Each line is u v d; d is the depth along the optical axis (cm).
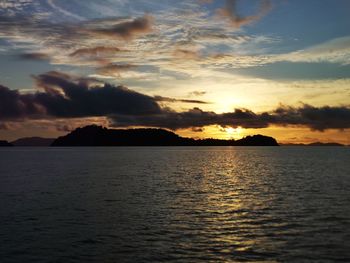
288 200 4372
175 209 3812
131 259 2233
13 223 3156
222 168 9981
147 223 3158
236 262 2177
